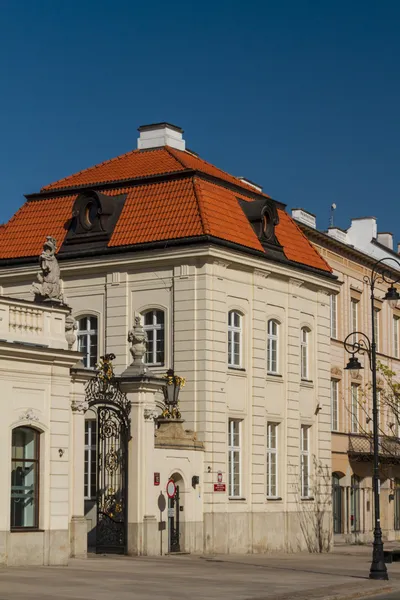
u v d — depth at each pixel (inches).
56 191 2119.8
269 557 1883.6
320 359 2240.4
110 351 1974.7
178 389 1804.9
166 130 2230.6
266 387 2047.2
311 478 2186.3
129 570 1412.4
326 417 2249.0
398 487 2906.0
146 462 1664.6
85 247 2005.4
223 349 1926.7
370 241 3053.6
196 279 1902.1
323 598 1157.7
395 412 2536.9
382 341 2886.3
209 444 1868.8
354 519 2608.3
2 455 1364.4
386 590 1333.7
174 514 1784.0
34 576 1261.1
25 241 2082.9
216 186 2021.4
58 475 1444.4
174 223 1924.2
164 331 1926.7
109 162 2188.7
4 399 1371.8
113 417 1705.2
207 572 1451.8
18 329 1403.8
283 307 2119.8
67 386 1466.5
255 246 2012.8
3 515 1360.7
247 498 1964.8
